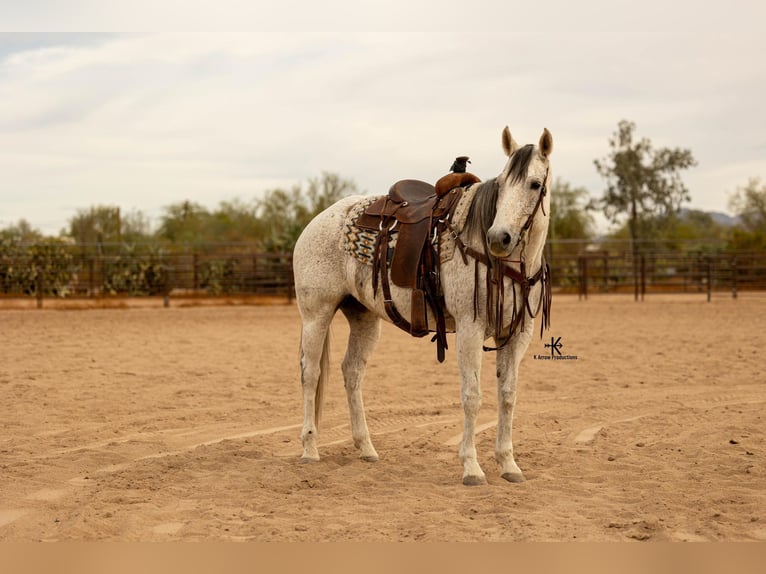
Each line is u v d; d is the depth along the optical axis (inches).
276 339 556.1
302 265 232.5
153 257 1073.5
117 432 267.4
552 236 1715.1
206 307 895.1
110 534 160.6
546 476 206.5
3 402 314.8
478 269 193.8
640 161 1859.0
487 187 196.5
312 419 227.1
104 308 867.4
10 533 161.9
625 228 1968.5
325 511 175.9
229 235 1932.8
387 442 251.9
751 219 2145.7
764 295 1083.9
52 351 477.4
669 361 427.8
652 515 169.8
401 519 168.6
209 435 265.0
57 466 218.5
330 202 1736.0
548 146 190.1
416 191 227.1
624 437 252.2
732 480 196.4
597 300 991.6
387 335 591.8
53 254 1051.9
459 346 198.8
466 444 200.8
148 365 422.9
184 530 162.7
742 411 288.0
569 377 380.2
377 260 214.4
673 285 1063.0
